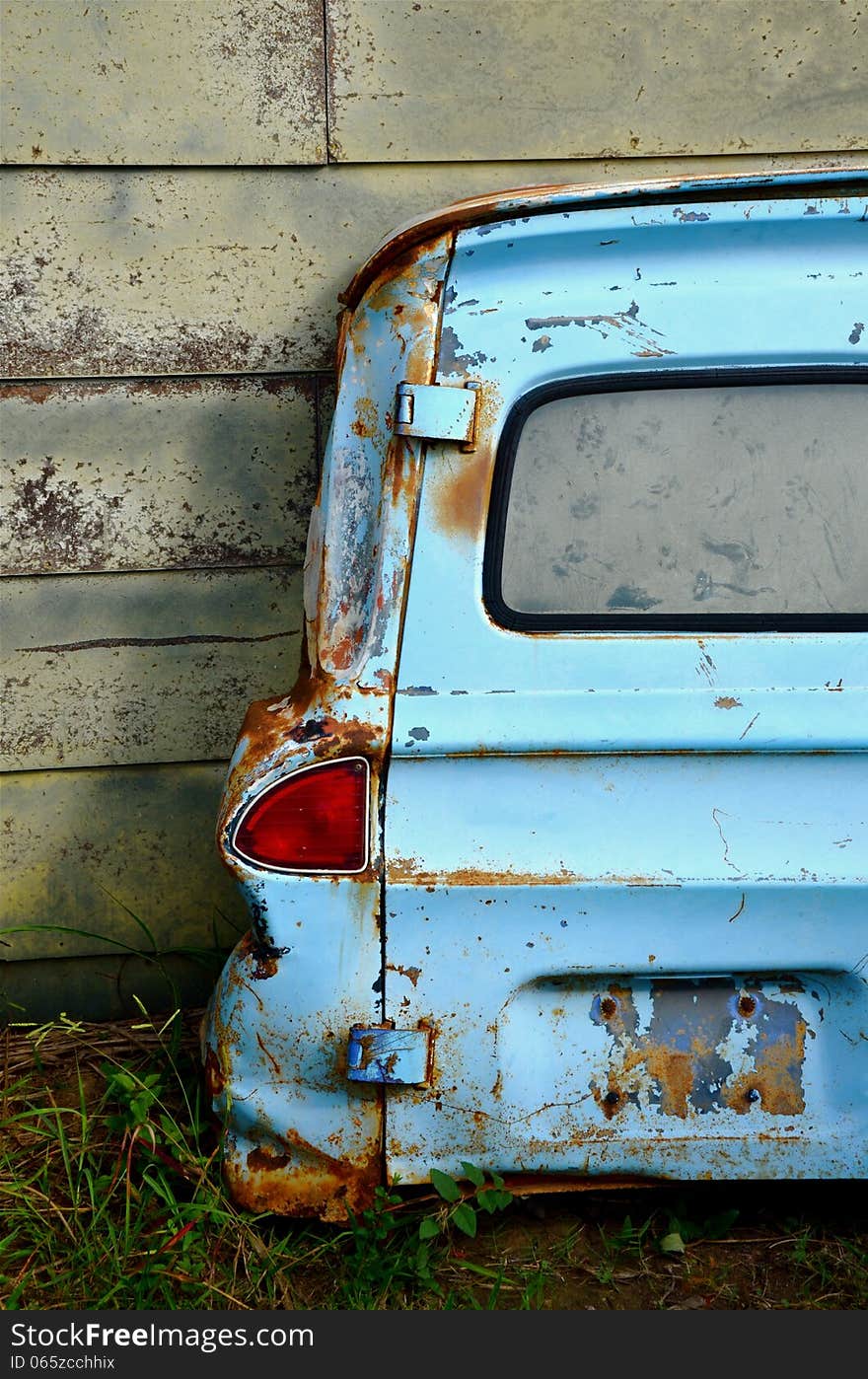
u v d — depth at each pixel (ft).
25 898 10.11
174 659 9.98
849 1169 6.79
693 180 6.41
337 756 6.51
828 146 9.99
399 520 6.62
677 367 6.57
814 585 6.68
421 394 6.50
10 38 9.14
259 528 9.91
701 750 6.54
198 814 10.18
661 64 9.74
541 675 6.57
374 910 6.57
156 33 9.26
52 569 9.77
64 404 9.61
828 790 6.64
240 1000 6.80
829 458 6.67
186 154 9.43
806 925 6.65
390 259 6.79
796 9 9.75
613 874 6.55
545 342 6.55
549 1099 6.77
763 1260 7.35
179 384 9.70
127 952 10.25
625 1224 7.41
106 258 9.49
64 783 10.03
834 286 6.56
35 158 9.29
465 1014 6.65
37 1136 8.39
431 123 9.62
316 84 9.45
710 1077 6.79
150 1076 8.07
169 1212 7.42
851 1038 6.78
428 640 6.59
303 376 9.78
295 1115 6.83
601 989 6.78
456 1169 6.83
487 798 6.59
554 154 9.79
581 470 6.64
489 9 9.51
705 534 6.66
